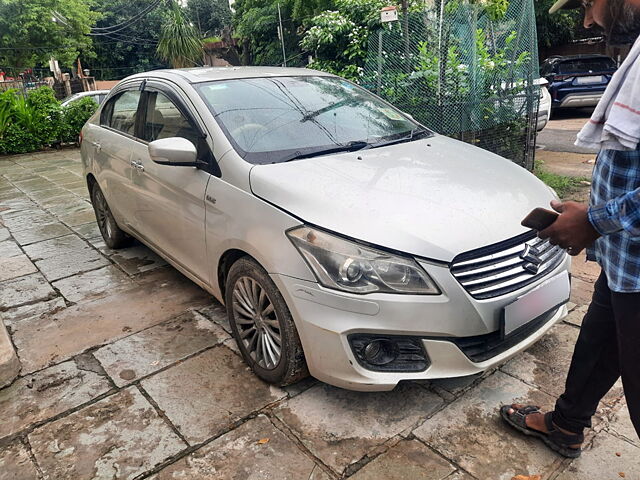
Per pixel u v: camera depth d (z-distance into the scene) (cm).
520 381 258
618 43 145
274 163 267
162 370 283
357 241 213
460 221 222
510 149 636
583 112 1341
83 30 2758
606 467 205
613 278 156
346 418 238
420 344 214
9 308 371
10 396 268
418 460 212
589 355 191
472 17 592
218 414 245
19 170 975
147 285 398
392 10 572
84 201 689
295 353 238
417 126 354
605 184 150
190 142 286
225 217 266
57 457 224
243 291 265
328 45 772
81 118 1259
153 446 227
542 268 236
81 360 298
